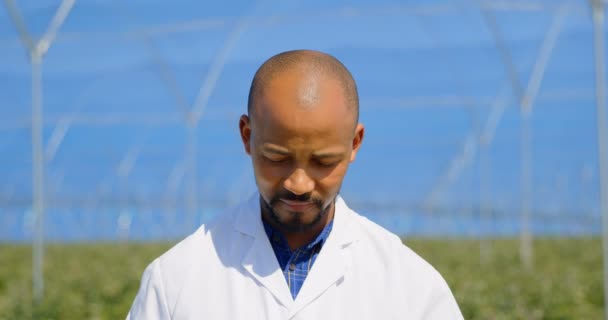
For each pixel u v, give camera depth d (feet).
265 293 14.21
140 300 14.73
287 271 14.53
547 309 61.21
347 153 13.58
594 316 60.23
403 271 14.70
